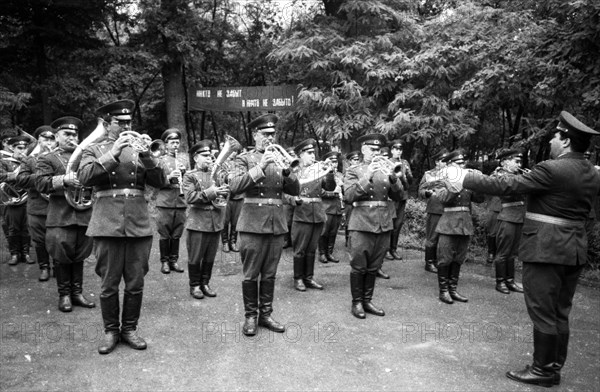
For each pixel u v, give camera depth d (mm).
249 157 4855
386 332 4812
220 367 3932
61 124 5332
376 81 10297
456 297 5934
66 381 3619
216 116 16922
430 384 3752
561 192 3703
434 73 9734
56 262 5152
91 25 12125
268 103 12180
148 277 6664
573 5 6035
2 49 11445
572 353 4453
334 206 7719
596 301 6020
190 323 4906
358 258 5215
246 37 15234
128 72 12852
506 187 3832
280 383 3691
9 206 7008
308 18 11805
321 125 10617
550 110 9281
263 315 4840
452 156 6578
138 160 4254
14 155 6461
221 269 7195
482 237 8617
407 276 7055
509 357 4301
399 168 5371
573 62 6715
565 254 3670
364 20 10812
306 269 6312
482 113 10898
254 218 4684
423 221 9188
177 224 6977
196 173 5953
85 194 5137
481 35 9516
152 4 12516
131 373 3777
